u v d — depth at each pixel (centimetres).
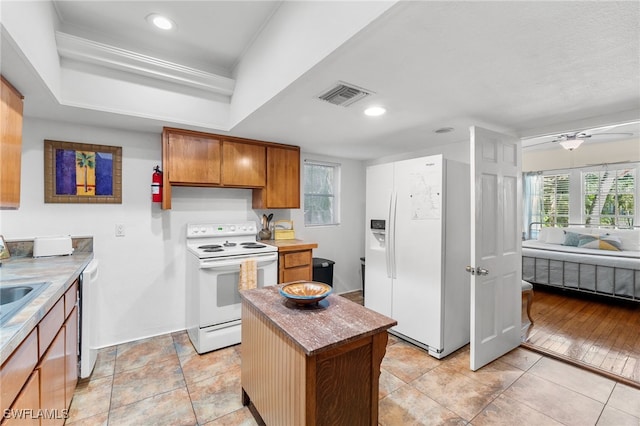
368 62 153
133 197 282
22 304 125
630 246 453
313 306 167
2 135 157
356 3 124
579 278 416
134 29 204
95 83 217
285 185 345
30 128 240
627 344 283
